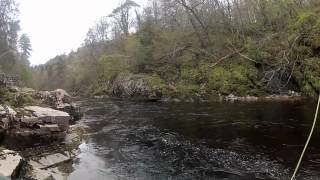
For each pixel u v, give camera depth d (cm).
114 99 5097
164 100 4269
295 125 1962
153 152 1577
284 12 4334
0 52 6850
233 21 4975
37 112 1942
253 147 1552
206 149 1566
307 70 3678
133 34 6412
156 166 1361
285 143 1581
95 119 2717
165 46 5072
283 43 3941
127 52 6056
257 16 4950
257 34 4638
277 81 3891
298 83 3772
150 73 5172
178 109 3134
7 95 2205
